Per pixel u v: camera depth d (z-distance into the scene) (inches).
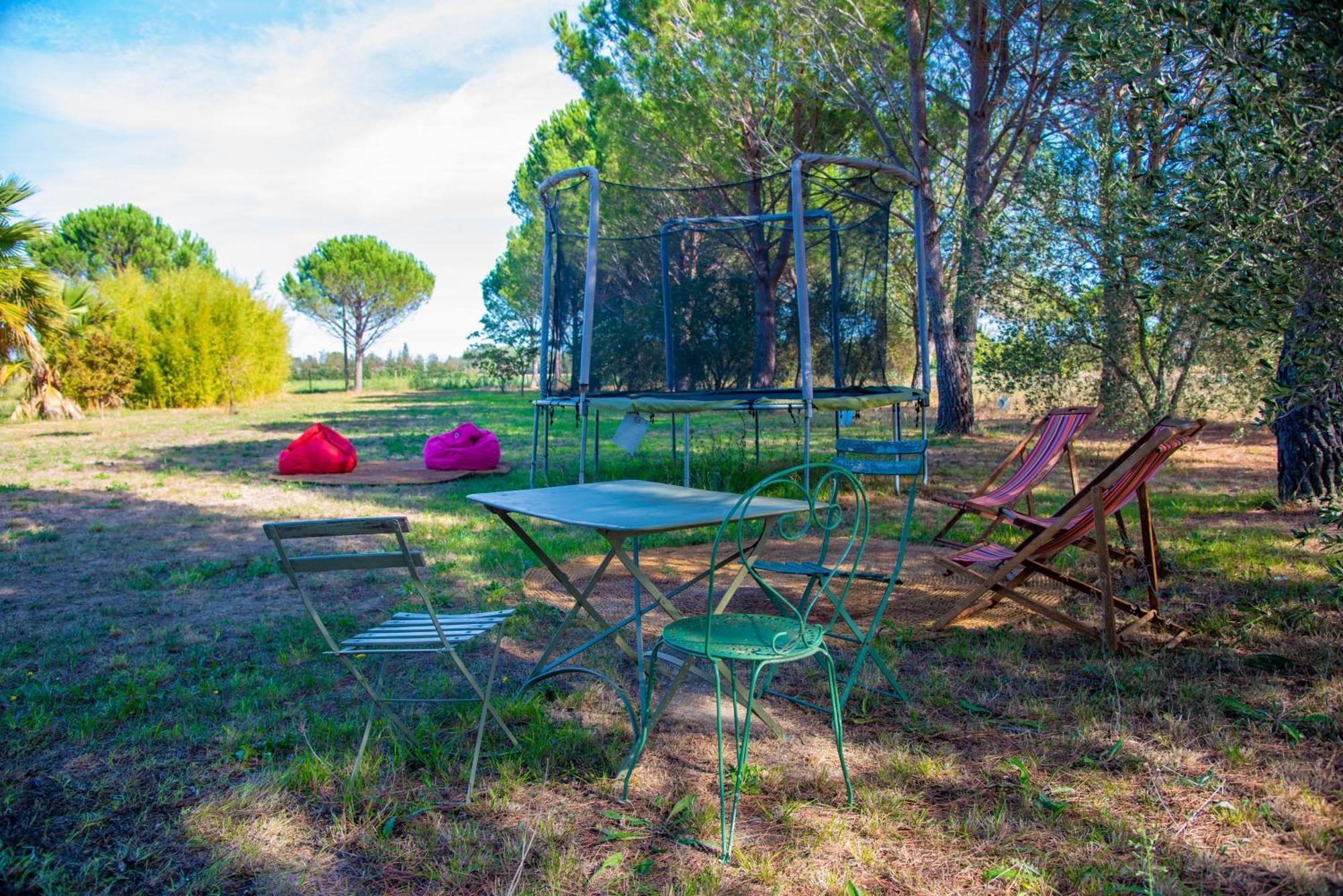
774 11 456.1
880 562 205.6
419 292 1862.7
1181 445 141.1
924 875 81.8
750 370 443.2
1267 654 134.2
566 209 432.1
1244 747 105.0
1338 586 137.9
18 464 440.5
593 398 312.2
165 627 167.9
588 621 166.4
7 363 643.5
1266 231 118.6
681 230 426.6
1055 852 84.7
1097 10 135.7
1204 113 141.9
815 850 86.6
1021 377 392.5
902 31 479.8
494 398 1350.9
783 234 456.1
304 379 1897.1
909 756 106.8
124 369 895.7
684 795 98.9
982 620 161.8
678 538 243.4
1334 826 86.3
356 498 328.2
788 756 108.6
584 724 119.4
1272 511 253.3
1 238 597.3
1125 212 148.2
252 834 91.6
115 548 242.2
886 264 391.2
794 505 118.3
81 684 136.1
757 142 517.3
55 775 105.7
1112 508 140.8
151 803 98.7
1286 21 120.6
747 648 93.7
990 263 373.7
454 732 117.1
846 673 136.5
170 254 1589.6
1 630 167.0
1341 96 116.5
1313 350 120.5
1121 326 350.3
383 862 86.5
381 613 174.9
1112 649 138.4
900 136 495.8
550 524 270.5
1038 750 107.0
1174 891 77.2
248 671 143.0
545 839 89.5
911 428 574.6
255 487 360.2
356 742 113.6
